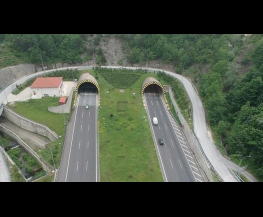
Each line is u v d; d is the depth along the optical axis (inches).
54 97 4660.4
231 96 3841.0
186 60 5428.2
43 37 5669.3
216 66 4490.7
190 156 3486.7
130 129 3924.7
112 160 3316.9
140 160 3334.2
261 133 2938.0
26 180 2984.7
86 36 6186.0
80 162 3289.9
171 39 5915.4
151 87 5260.8
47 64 5644.7
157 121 4111.7
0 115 4281.5
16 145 4001.0
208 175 3041.3
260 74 3720.5
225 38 5132.9
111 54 6018.7
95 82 4817.9
